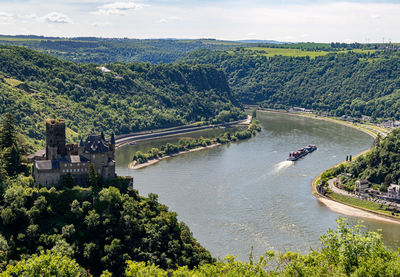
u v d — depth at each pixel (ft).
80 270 616.80
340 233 540.11
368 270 463.01
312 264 520.01
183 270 524.11
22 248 644.69
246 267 525.75
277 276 514.27
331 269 507.71
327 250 534.37
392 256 499.92
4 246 625.00
